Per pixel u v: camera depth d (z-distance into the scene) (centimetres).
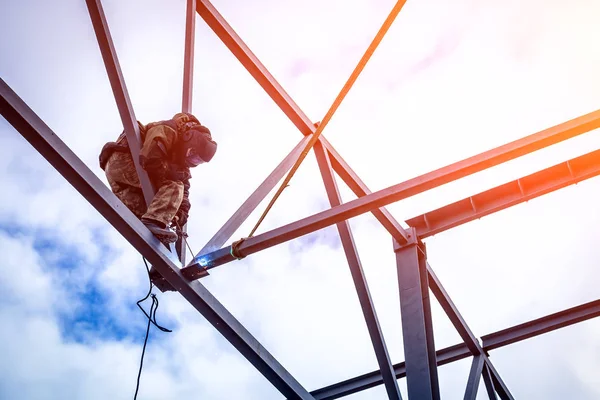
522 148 652
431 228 1066
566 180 998
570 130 640
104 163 702
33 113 565
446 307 1138
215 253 673
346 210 671
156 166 659
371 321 888
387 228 1048
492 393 1188
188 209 711
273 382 756
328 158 968
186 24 845
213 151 681
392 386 880
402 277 1022
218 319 691
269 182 820
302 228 671
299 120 981
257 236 675
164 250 657
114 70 672
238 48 947
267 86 962
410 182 666
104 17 681
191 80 789
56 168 577
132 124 668
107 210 604
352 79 535
